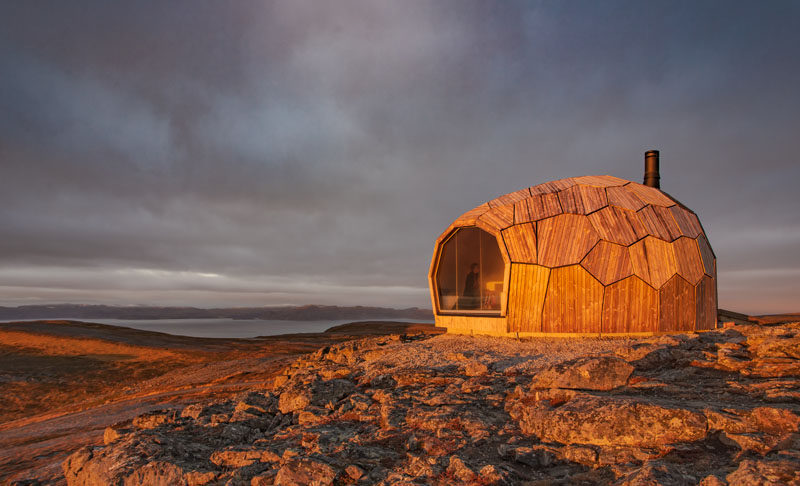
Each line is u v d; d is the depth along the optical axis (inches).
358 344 882.8
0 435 761.0
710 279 732.0
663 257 664.4
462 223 756.0
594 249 654.5
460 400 377.7
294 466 271.1
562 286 655.1
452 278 780.6
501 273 711.1
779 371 342.3
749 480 182.1
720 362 388.8
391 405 388.2
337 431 349.1
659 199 740.0
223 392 925.2
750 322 891.4
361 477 264.2
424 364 534.6
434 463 266.8
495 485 229.0
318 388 455.5
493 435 301.4
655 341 491.5
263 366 1273.4
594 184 749.9
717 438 247.8
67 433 717.3
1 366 1679.4
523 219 705.0
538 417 295.3
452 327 774.5
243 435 399.2
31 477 459.8
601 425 266.5
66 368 1649.9
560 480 234.5
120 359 1784.0
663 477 201.9
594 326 644.7
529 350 572.1
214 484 293.3
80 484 354.0
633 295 645.9
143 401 940.0
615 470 233.1
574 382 351.3
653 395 328.2
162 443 371.6
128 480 313.1
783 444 221.5
